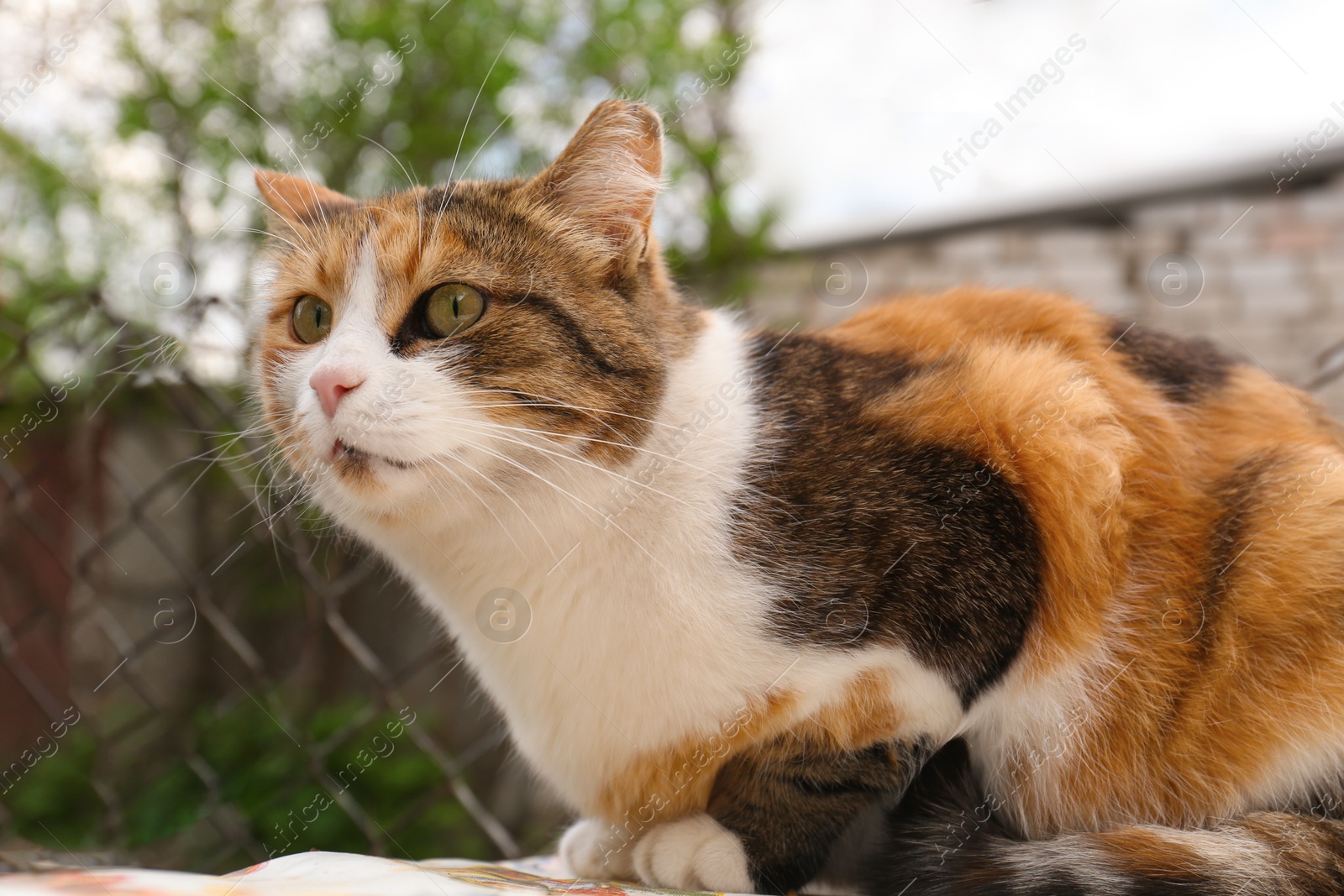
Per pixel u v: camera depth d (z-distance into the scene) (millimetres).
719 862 679
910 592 683
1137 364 737
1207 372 741
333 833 944
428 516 701
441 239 704
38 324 1011
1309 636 691
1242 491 707
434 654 880
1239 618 697
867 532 687
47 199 1081
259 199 808
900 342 740
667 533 690
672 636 685
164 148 1046
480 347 692
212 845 953
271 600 1112
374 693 979
